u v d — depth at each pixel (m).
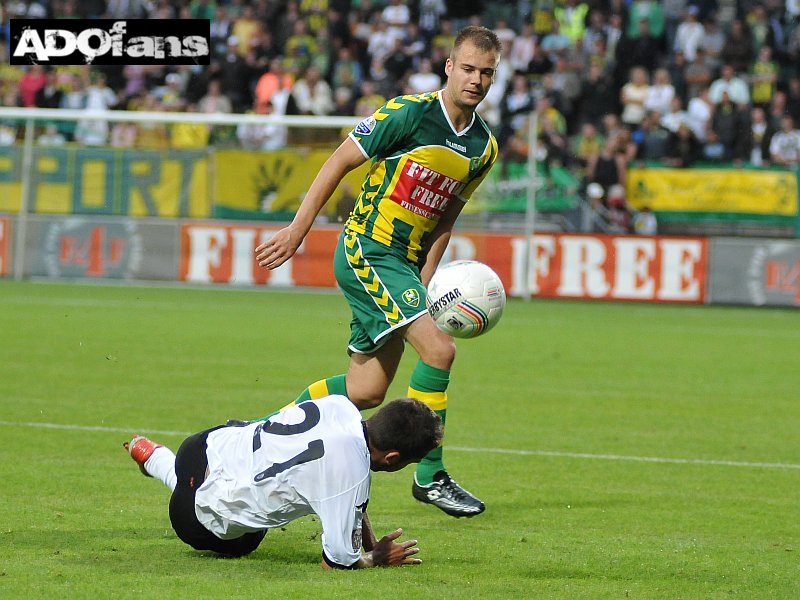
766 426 31.78
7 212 69.62
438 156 19.94
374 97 81.62
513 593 15.77
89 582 15.55
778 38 83.25
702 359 46.00
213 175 68.75
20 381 35.34
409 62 84.19
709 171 68.81
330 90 84.12
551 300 68.88
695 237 67.50
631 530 20.17
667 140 75.56
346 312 59.25
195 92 85.50
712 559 18.17
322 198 19.42
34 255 69.81
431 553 18.16
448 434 29.41
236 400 32.97
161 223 69.06
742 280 67.50
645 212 69.94
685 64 81.06
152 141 70.00
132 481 22.77
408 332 20.09
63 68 84.62
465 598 15.38
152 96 84.50
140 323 51.88
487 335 52.31
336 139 68.50
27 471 23.38
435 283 20.86
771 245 67.19
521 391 36.94
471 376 39.97
